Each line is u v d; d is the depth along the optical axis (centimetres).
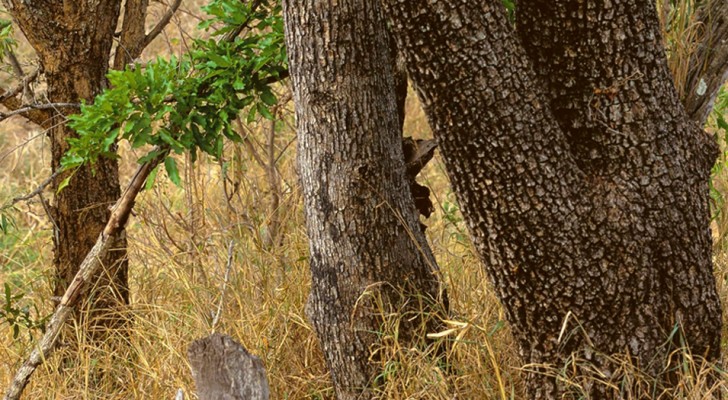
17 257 1291
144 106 788
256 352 873
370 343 760
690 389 667
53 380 877
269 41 784
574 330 666
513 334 704
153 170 827
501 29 612
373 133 724
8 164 1605
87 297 933
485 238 658
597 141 650
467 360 802
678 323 672
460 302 892
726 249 984
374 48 714
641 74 633
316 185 738
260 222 1027
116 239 934
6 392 868
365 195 732
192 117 802
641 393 671
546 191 631
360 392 776
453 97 617
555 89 652
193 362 618
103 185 916
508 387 782
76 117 782
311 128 727
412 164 812
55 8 859
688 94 746
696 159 671
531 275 655
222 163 1030
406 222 757
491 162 626
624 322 663
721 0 739
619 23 623
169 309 952
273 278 971
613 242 648
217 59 780
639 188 650
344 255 745
